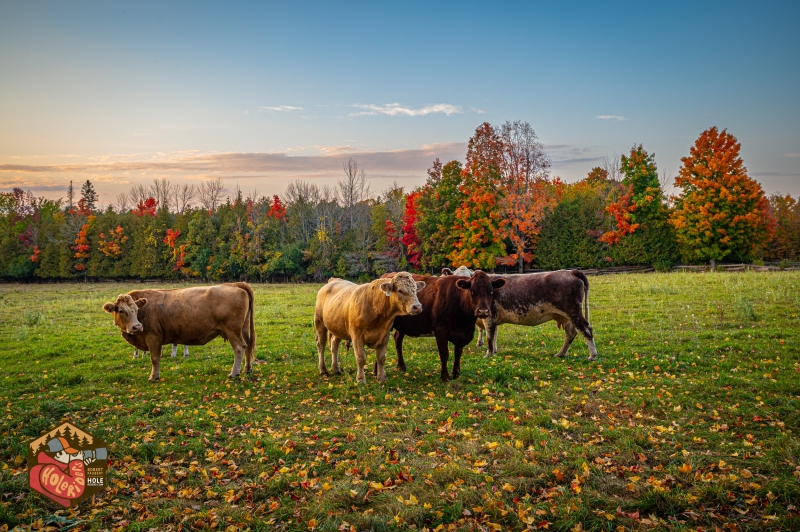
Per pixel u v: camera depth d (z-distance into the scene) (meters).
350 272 55.41
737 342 11.35
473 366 10.55
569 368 10.09
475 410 7.84
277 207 75.56
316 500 5.23
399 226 56.03
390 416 7.64
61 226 72.69
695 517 4.68
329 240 57.78
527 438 6.54
